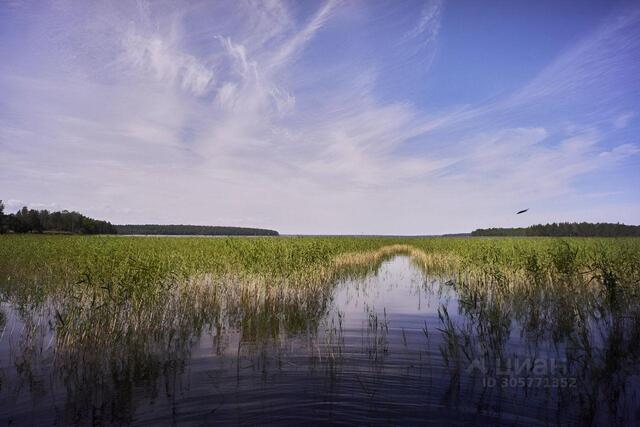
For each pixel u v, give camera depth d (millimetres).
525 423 4801
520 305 11781
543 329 9258
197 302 11617
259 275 12648
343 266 21375
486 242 25391
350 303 13102
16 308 11078
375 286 16938
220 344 8359
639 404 5309
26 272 16344
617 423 4805
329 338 8781
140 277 10164
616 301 10508
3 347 7867
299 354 7625
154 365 7016
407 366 6855
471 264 18281
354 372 6594
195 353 7723
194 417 5008
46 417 5027
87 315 8477
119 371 6723
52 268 16156
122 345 8156
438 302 13227
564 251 14836
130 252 13969
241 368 6836
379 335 9008
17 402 5480
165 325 9414
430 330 9430
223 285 13336
